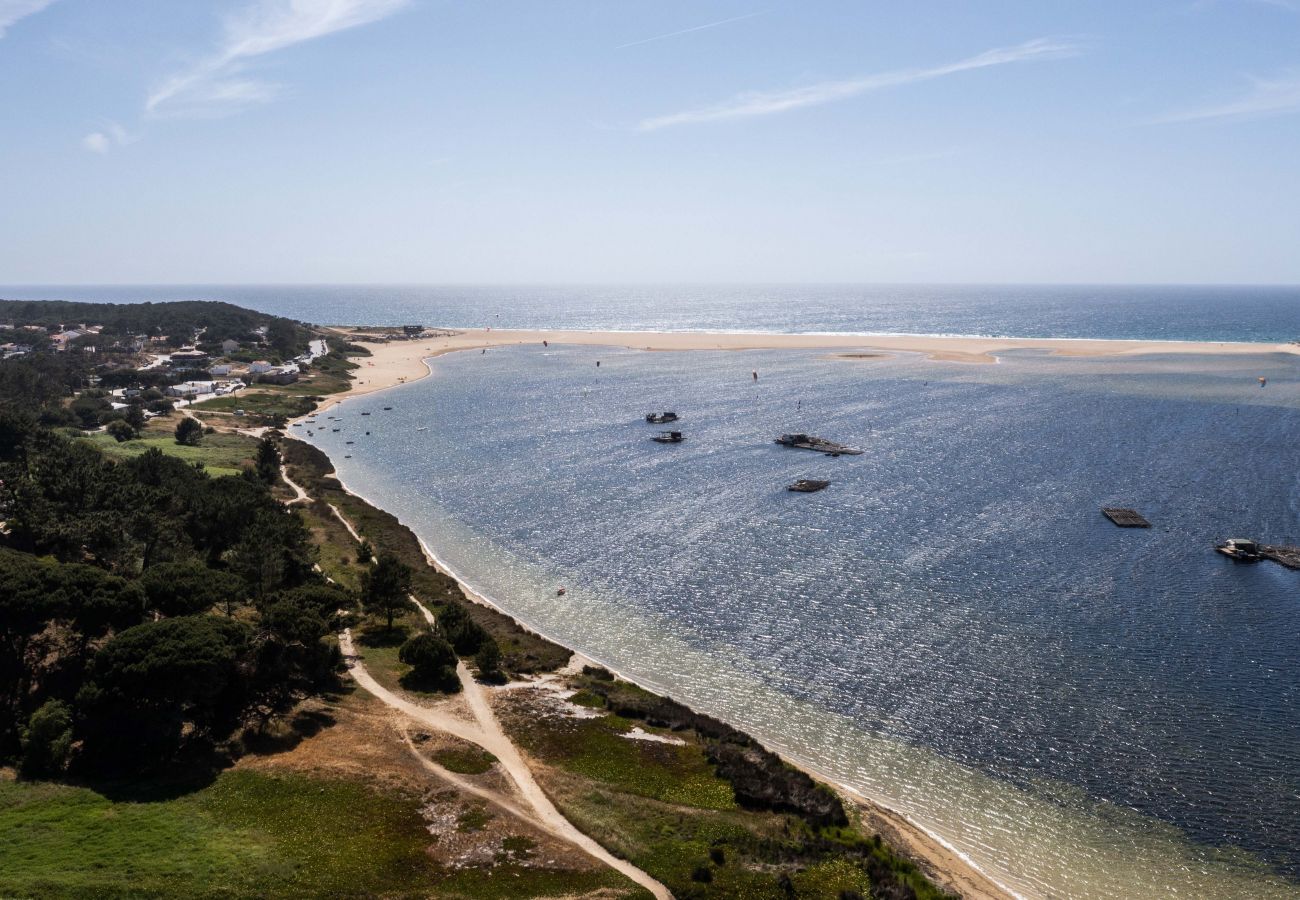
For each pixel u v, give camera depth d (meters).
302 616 72.31
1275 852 54.22
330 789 55.75
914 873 51.06
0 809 51.12
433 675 74.88
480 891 46.25
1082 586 97.38
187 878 45.56
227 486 110.69
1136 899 50.53
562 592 100.94
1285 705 71.31
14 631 64.25
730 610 93.56
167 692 59.38
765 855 51.12
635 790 58.53
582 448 177.75
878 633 86.44
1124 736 67.19
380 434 197.00
